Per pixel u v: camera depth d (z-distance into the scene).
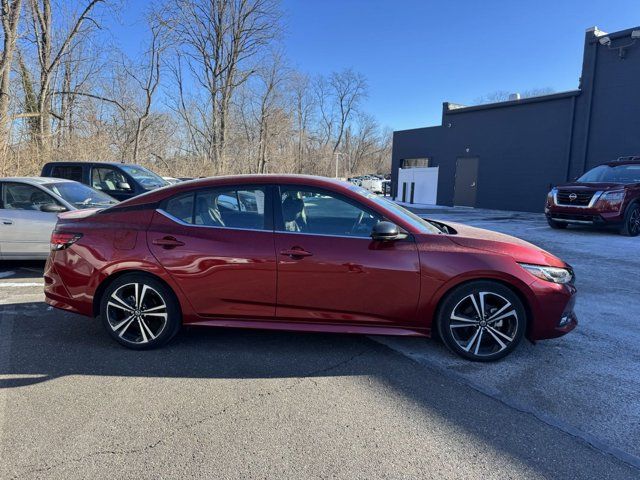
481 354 3.73
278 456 2.53
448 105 23.08
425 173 24.83
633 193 10.82
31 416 2.91
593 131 17.00
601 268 7.38
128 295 3.94
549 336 3.73
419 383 3.40
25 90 17.77
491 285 3.64
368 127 75.88
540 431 2.80
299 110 56.16
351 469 2.42
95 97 20.89
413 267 3.63
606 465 2.48
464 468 2.44
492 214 18.22
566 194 11.35
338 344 4.13
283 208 3.81
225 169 31.38
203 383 3.38
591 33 16.69
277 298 3.73
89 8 20.06
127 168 10.16
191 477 2.35
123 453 2.54
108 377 3.46
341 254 3.65
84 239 3.93
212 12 30.31
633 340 4.31
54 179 7.47
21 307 5.14
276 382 3.40
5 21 14.23
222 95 31.81
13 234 6.67
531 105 19.00
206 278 3.76
